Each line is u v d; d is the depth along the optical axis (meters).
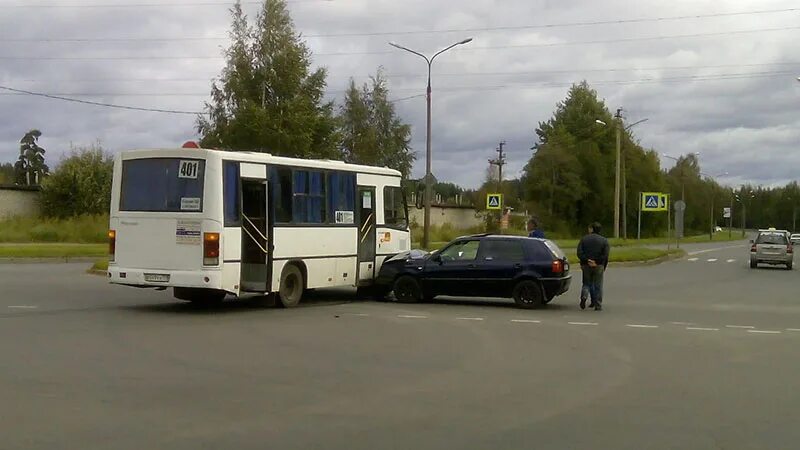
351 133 61.00
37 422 7.66
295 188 18.02
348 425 7.73
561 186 86.12
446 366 10.96
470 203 80.06
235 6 38.78
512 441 7.26
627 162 91.88
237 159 16.52
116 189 16.72
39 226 46.00
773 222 172.00
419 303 19.92
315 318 16.11
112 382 9.52
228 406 8.42
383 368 10.72
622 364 11.37
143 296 19.67
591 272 18.91
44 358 10.98
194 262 16.05
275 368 10.59
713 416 8.30
